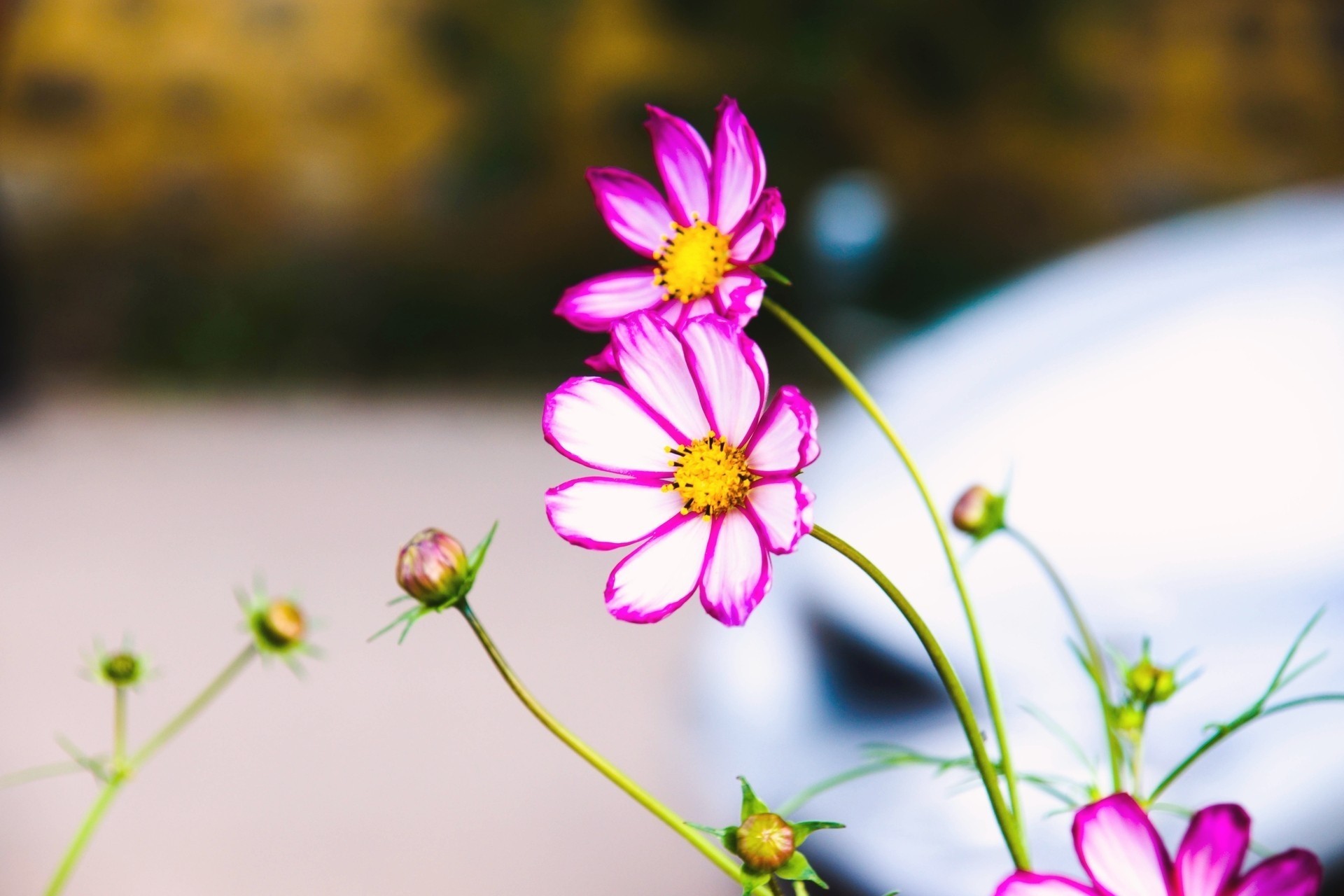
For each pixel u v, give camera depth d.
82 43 8.89
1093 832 0.54
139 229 8.66
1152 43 8.31
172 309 8.07
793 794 1.44
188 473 4.60
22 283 8.01
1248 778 1.21
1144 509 1.42
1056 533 1.46
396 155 8.85
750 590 0.58
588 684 2.44
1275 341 1.61
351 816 1.99
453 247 8.55
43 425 5.78
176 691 2.54
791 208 7.56
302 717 2.38
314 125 8.90
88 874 1.86
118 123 8.88
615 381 0.61
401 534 3.62
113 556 3.49
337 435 5.40
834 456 1.81
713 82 8.22
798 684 1.49
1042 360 1.77
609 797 2.02
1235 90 8.40
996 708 0.60
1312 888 0.53
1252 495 1.41
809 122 7.89
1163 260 1.89
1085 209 8.16
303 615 0.81
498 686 2.46
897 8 7.86
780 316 0.62
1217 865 0.53
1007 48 7.98
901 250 5.82
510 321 8.04
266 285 8.11
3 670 2.65
